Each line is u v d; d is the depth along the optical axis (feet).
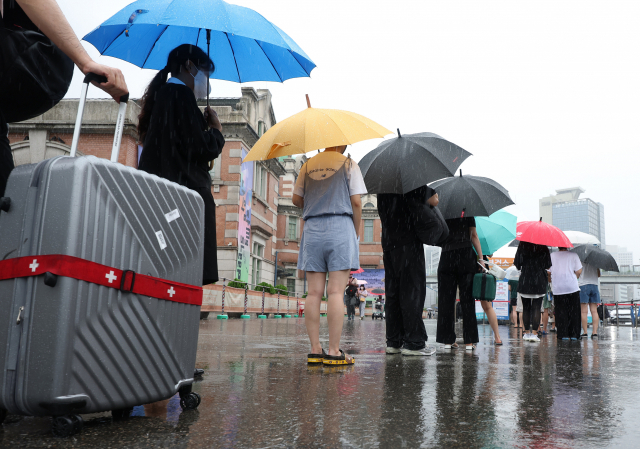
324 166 12.69
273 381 9.61
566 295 26.20
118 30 10.31
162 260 6.40
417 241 15.43
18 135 59.72
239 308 59.06
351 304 70.74
